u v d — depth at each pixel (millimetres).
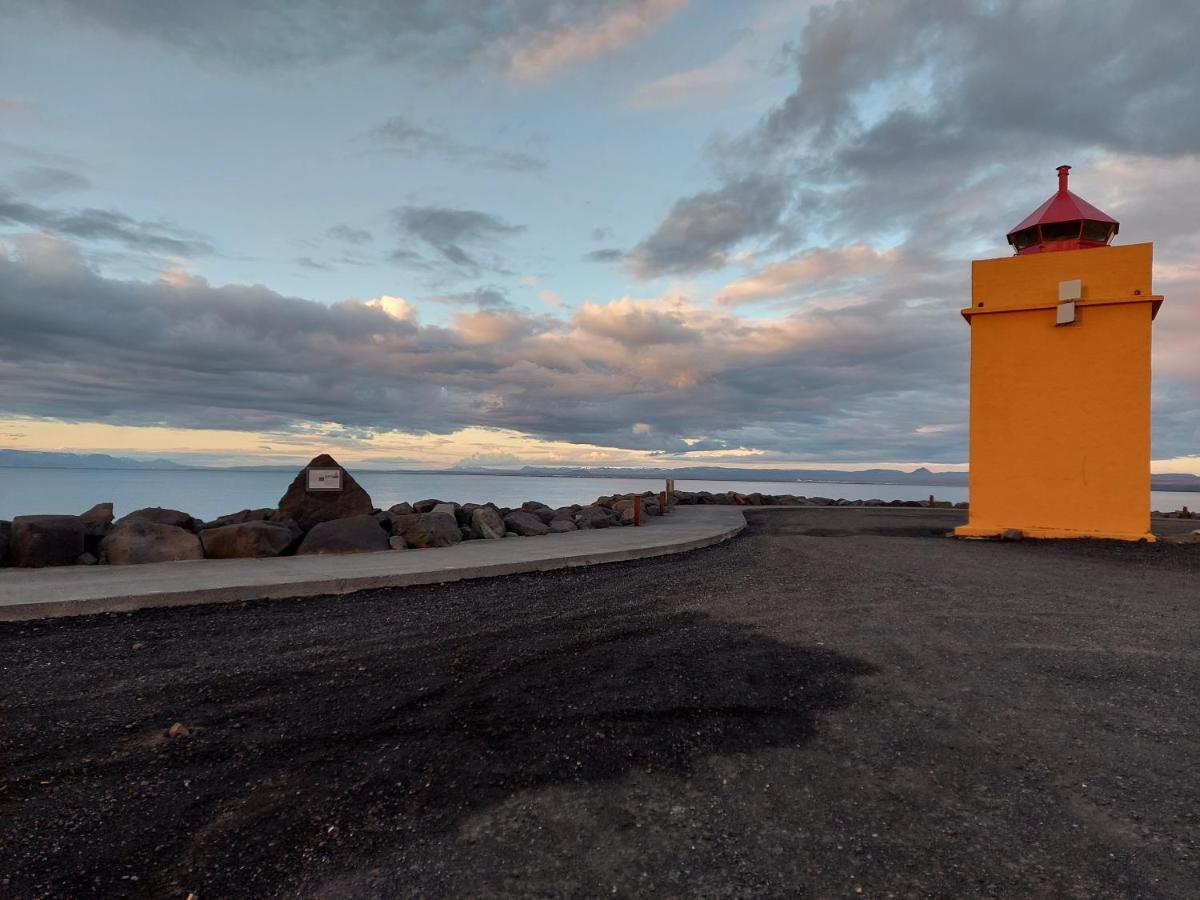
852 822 2791
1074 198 14125
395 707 4062
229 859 2566
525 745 3523
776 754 3424
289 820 2830
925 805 2920
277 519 10797
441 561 9320
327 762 3350
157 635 5742
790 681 4480
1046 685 4379
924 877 2416
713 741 3574
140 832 2750
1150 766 3242
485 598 7438
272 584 7320
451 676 4637
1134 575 8711
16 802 2977
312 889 2391
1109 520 13039
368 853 2598
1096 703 4059
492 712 3975
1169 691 4254
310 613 6652
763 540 13680
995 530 13828
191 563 8945
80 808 2928
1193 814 2805
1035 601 6988
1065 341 13461
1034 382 13695
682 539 12586
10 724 3816
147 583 7281
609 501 22547
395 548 10781
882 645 5324
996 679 4504
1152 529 16016
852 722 3814
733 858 2549
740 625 6023
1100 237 14070
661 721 3832
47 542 8508
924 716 3889
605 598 7395
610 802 2969
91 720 3881
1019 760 3328
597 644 5426
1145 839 2625
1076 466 13328
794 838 2678
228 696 4266
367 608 6902
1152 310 12938
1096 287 13211
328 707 4070
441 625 6129
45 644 5438
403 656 5121
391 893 2363
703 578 8711
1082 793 2996
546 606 6977
